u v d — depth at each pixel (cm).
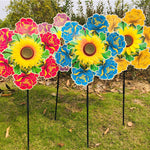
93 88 414
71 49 230
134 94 378
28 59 227
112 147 238
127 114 305
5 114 306
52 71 255
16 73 223
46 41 245
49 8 508
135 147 238
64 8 473
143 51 277
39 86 424
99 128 273
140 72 477
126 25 272
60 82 446
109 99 356
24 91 392
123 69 273
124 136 257
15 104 340
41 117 299
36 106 332
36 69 232
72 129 271
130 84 430
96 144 241
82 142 246
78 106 333
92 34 235
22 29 232
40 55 235
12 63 222
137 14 273
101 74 236
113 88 411
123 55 271
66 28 237
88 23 238
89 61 230
